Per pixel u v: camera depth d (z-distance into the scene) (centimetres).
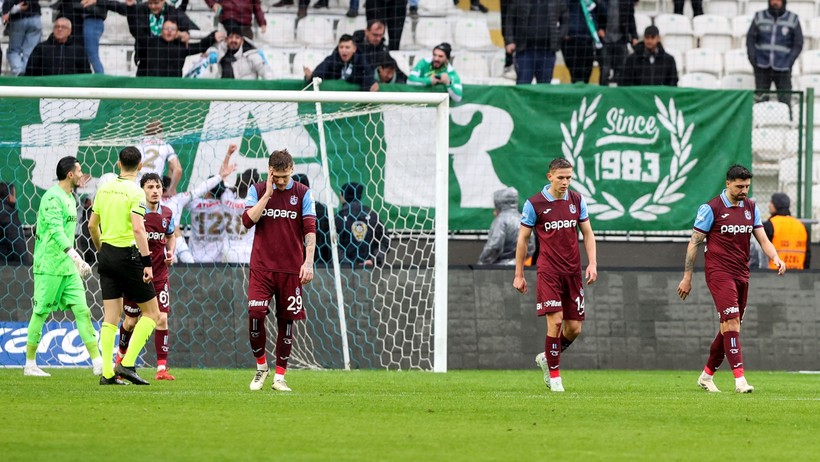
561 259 3359
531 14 5916
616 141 5209
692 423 2431
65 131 5088
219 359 4669
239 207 4928
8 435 2036
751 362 4941
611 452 1936
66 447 1889
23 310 4584
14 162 5016
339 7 6425
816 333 4981
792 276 5016
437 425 2316
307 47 6316
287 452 1880
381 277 4816
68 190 3822
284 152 3112
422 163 5134
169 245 3778
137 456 1795
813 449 2014
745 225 3422
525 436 2144
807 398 3175
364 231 4897
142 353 4625
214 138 5066
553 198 3362
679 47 6656
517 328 4838
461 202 5162
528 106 5188
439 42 6481
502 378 4078
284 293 3170
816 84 6550
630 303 4938
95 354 3922
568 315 3412
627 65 5981
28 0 5922
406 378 3988
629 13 6006
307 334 4722
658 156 5228
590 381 3988
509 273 4888
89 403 2673
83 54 5644
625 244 5312
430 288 4806
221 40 5912
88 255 4875
